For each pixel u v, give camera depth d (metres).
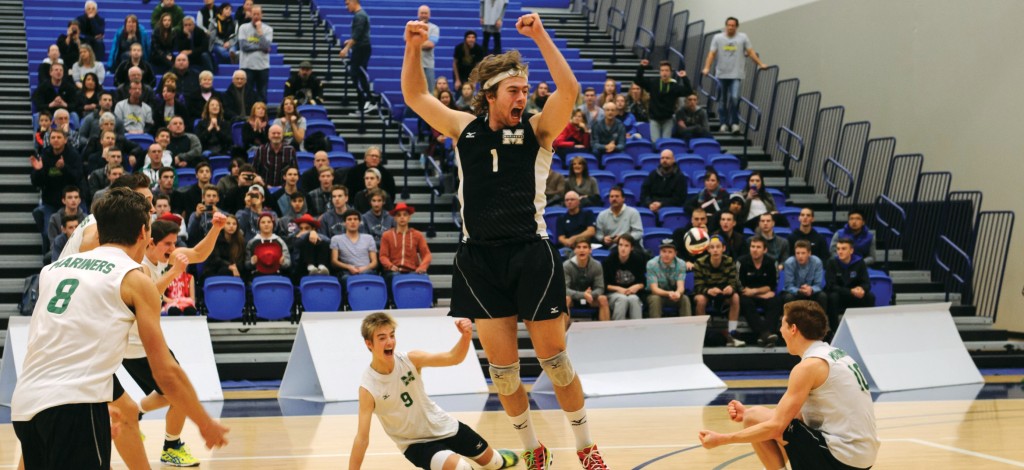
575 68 20.02
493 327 4.96
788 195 15.98
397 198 14.41
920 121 15.27
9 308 11.66
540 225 4.84
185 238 11.36
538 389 10.16
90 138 13.48
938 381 11.02
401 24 21.00
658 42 20.89
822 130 17.08
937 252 14.45
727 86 17.86
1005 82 13.84
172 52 16.81
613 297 11.48
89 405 3.65
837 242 12.86
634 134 16.44
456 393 10.02
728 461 6.41
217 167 14.01
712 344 12.09
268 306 11.13
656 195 14.21
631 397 9.92
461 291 4.96
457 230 13.92
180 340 9.66
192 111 15.27
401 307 11.52
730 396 9.93
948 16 14.82
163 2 17.02
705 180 13.70
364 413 5.37
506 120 4.77
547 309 4.78
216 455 6.68
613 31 20.86
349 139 16.02
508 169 4.76
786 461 5.05
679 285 11.66
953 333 11.45
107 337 3.70
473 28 20.95
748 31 19.41
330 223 12.16
